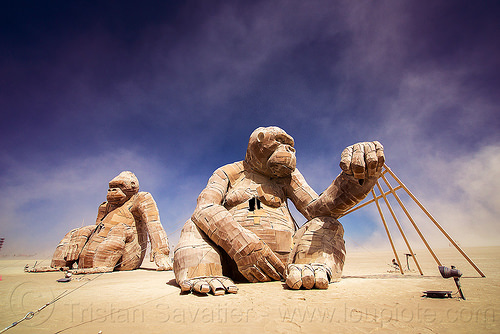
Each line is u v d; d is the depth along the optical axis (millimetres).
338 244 5664
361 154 4980
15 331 2689
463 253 6176
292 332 2461
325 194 6004
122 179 11992
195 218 5730
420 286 4613
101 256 10555
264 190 6504
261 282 5367
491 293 3891
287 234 6047
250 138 6867
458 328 2439
